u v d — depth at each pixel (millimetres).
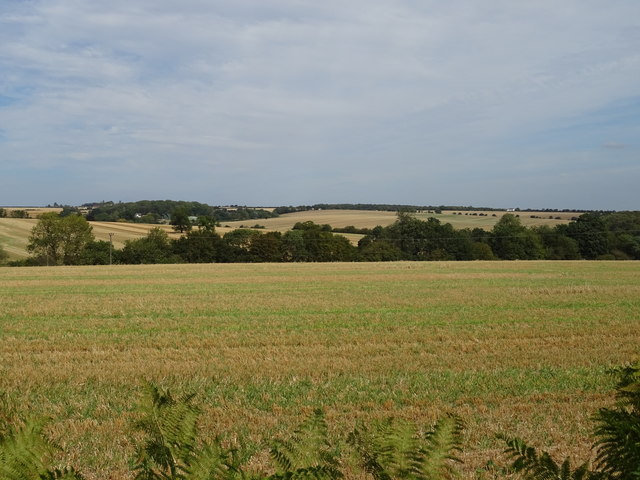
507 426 8594
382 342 17094
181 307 26172
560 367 13328
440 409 9688
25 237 99062
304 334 18484
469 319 22047
